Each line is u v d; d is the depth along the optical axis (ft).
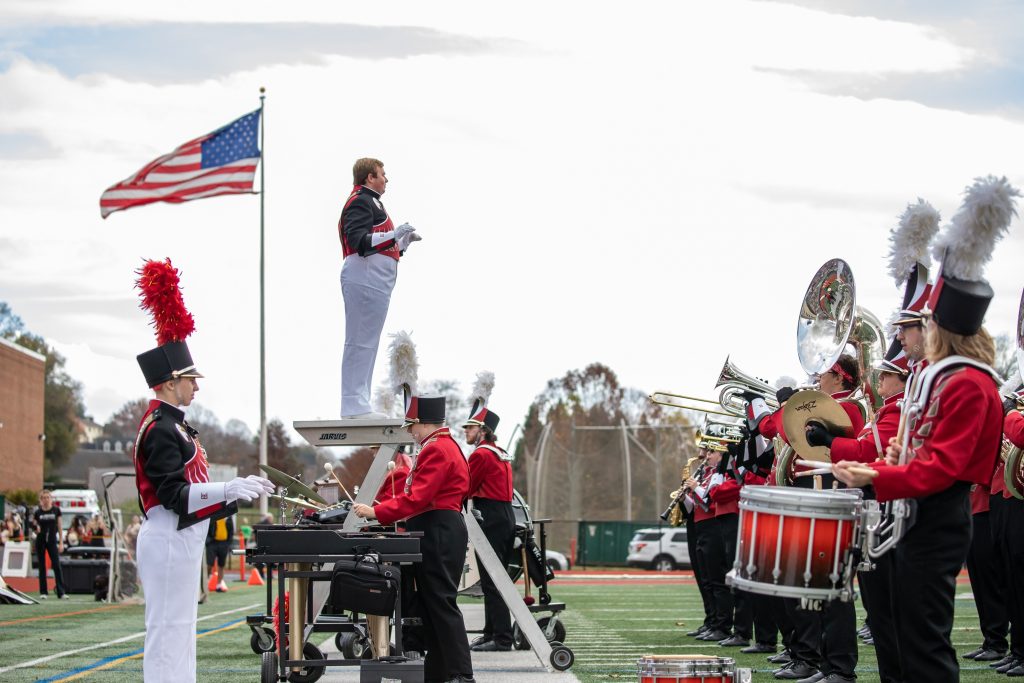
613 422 310.86
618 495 169.27
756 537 24.80
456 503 36.68
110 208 119.96
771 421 37.14
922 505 24.27
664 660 28.60
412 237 38.04
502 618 49.39
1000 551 42.70
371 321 37.83
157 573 28.89
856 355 35.86
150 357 29.73
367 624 39.88
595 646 52.80
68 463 408.67
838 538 24.36
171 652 28.84
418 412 36.58
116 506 184.85
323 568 38.32
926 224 31.12
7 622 68.33
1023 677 40.11
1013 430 38.52
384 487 44.93
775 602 44.45
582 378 316.19
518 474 183.11
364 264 37.76
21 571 124.88
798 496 24.38
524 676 40.96
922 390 24.22
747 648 49.49
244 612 77.77
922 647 24.32
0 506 176.04
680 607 82.38
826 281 33.60
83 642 55.42
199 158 120.78
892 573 25.04
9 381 218.18
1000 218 23.86
